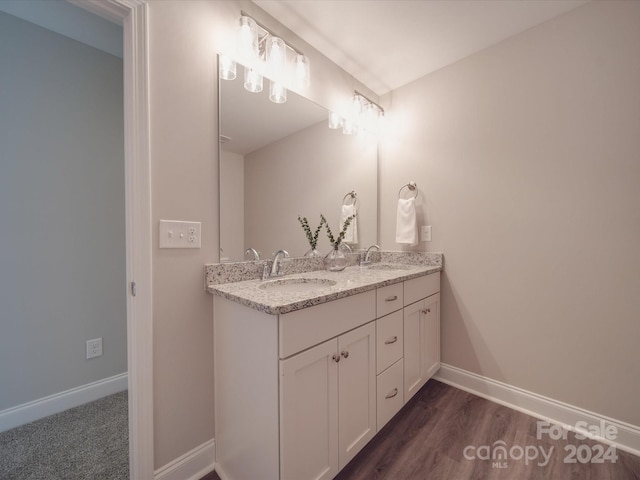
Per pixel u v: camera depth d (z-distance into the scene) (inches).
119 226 75.0
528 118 64.9
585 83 58.0
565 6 58.5
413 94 84.7
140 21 42.2
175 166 46.3
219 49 51.8
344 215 79.7
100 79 72.4
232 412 46.4
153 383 44.0
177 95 46.4
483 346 72.1
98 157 71.8
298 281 60.2
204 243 50.2
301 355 38.8
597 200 56.9
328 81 74.8
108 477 47.8
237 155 55.0
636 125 53.1
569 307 60.4
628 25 53.7
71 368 67.7
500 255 69.2
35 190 63.1
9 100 59.9
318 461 41.8
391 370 57.6
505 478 47.6
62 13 60.5
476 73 72.6
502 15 60.8
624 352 54.6
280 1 56.9
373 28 64.4
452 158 76.7
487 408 66.8
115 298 74.3
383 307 55.3
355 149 82.7
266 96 59.7
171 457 46.2
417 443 55.5
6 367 59.8
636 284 53.3
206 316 50.3
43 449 54.0
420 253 82.0
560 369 61.6
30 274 62.5
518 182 66.4
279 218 62.9
